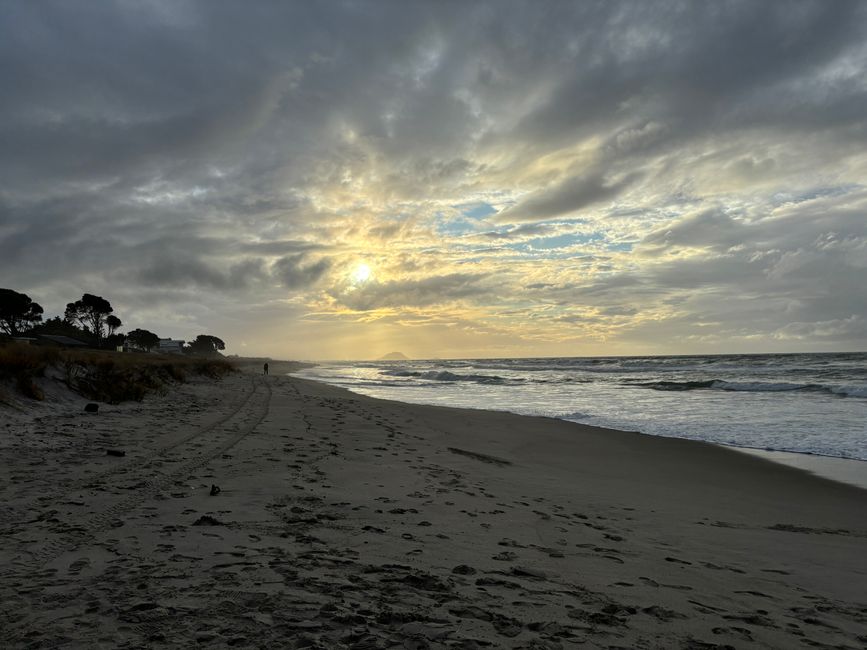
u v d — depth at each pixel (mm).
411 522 5719
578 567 4707
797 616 3967
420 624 3217
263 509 5766
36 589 3471
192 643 2795
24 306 72000
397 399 28797
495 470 9930
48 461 7633
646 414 20719
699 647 3268
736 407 22438
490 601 3701
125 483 6598
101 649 2703
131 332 114000
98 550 4262
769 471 10945
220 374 38875
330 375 66125
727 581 4707
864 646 3482
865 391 26031
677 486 9609
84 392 14672
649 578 4570
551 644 3111
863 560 5609
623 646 3178
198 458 8383
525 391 34188
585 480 9727
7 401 11609
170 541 4539
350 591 3658
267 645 2807
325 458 9156
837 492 9305
